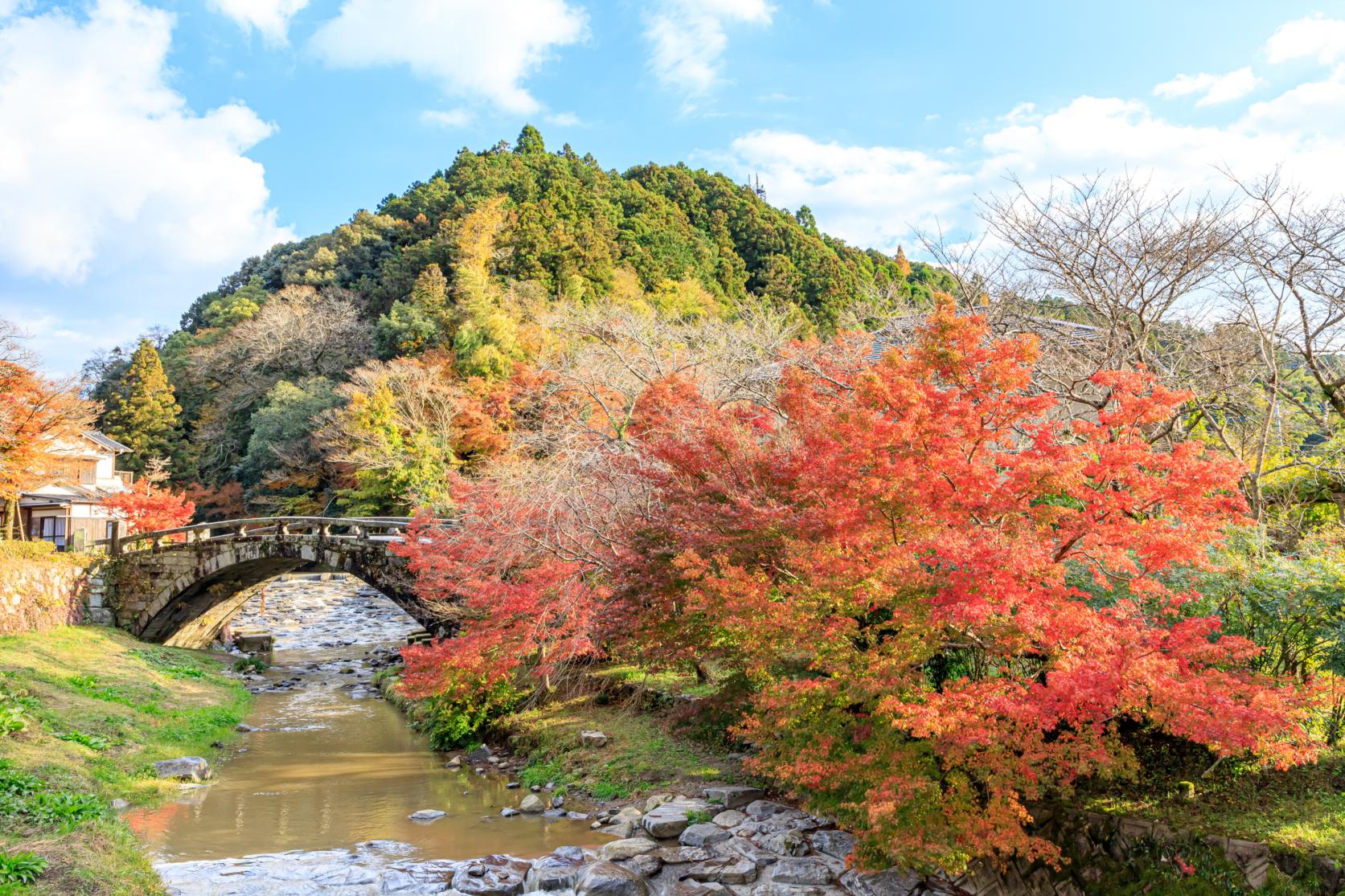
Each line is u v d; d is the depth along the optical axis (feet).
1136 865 25.93
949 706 25.13
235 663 81.51
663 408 50.42
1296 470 47.06
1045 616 23.43
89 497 122.31
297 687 75.05
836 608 29.68
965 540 25.23
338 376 165.89
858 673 27.32
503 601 48.42
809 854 31.63
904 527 28.12
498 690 53.47
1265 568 29.99
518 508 50.72
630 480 46.98
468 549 53.93
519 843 36.35
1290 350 42.80
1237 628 29.78
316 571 156.97
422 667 51.49
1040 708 24.12
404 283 180.45
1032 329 47.80
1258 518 38.93
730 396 57.31
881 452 27.61
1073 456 25.64
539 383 105.19
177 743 50.55
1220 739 21.89
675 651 39.19
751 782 39.27
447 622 69.31
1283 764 23.93
